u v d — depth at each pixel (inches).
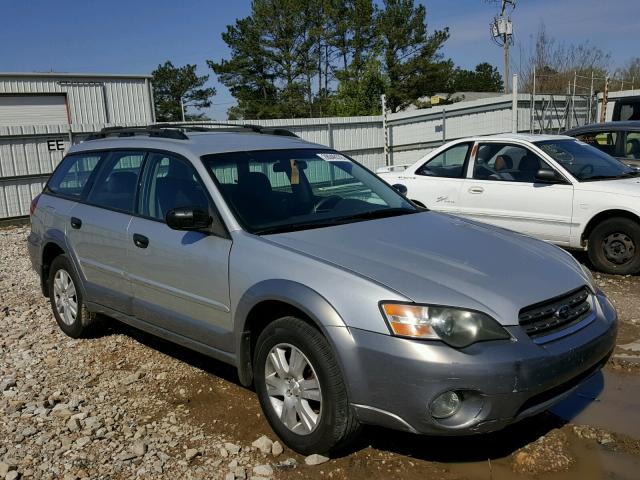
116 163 198.2
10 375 187.6
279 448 137.5
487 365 115.3
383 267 130.7
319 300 126.5
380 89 1459.2
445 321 118.0
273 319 143.3
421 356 115.9
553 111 859.4
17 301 276.4
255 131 211.6
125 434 147.7
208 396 168.2
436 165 342.0
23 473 132.0
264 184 168.2
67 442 144.6
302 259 135.3
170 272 164.2
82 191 209.9
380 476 128.3
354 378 122.0
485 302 121.9
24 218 618.2
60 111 920.9
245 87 1947.6
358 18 1736.0
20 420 157.2
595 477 127.6
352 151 890.1
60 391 174.6
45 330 231.3
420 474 129.3
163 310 169.9
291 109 1903.3
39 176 625.3
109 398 169.2
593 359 131.1
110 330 227.0
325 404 126.7
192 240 158.4
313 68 1898.4
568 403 162.1
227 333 150.6
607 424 149.9
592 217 284.4
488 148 322.7
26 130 612.1
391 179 356.8
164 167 177.5
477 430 117.9
